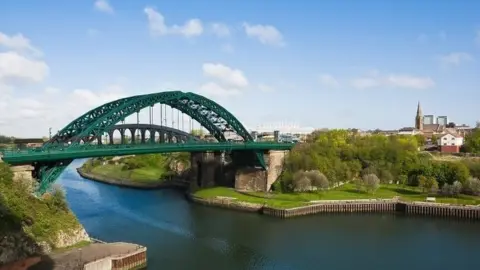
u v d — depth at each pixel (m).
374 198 123.19
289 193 131.50
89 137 95.19
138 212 110.12
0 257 57.25
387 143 159.50
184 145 114.69
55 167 79.81
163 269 68.31
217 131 142.75
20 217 62.97
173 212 112.06
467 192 127.12
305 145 152.62
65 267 58.19
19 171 72.31
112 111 98.56
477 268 72.19
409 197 125.00
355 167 148.50
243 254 77.56
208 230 94.38
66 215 72.38
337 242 86.75
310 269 70.62
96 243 70.75
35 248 62.19
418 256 78.25
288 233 93.50
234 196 127.69
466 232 96.31
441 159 158.38
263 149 138.25
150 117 116.62
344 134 187.62
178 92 121.69
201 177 145.00
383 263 74.12
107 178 172.00
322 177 132.25
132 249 67.81
